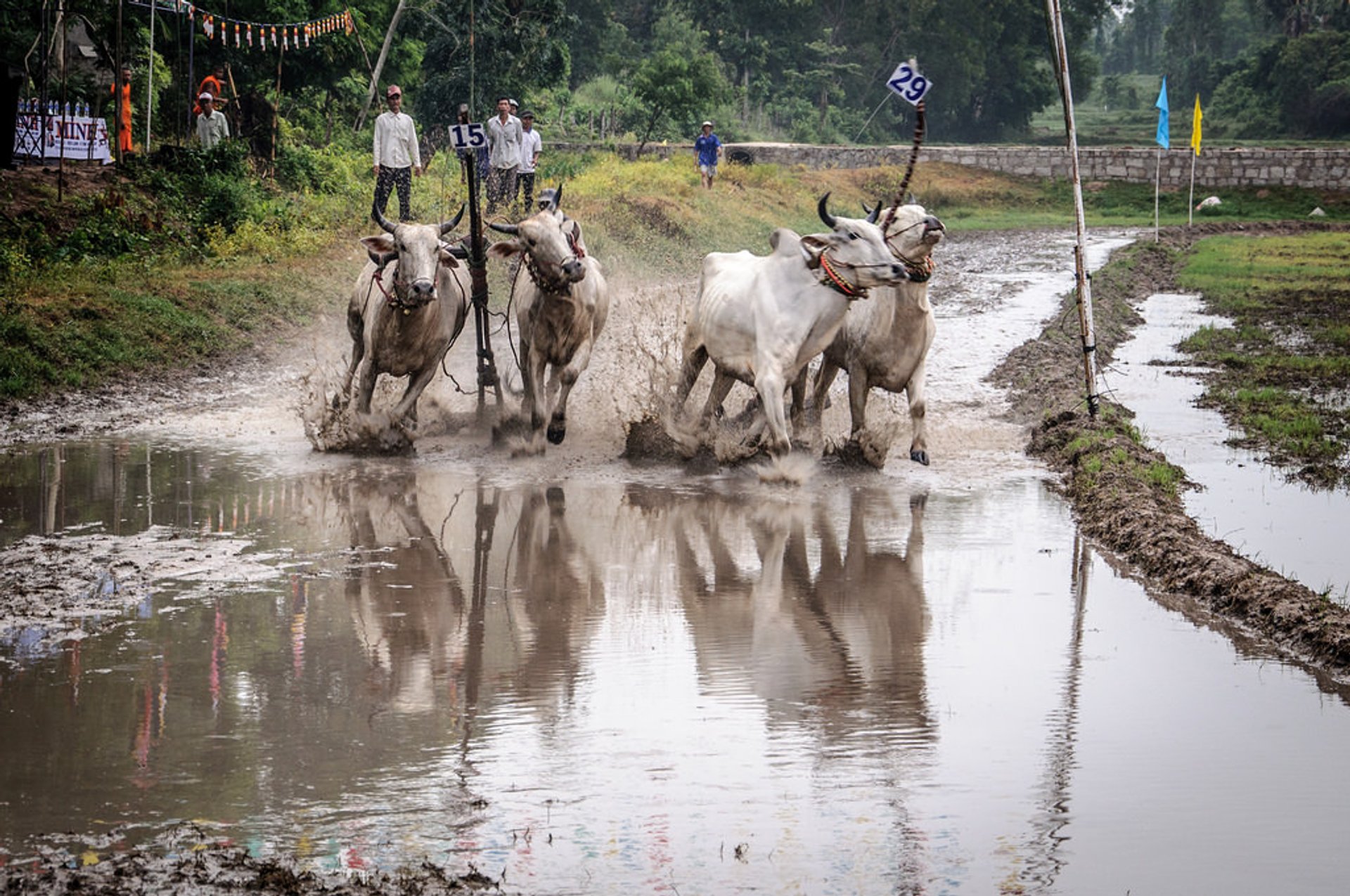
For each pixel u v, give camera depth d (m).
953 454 27.89
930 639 16.95
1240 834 11.94
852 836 11.82
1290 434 29.70
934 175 121.94
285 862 11.23
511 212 48.84
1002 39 184.62
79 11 61.59
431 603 18.09
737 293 25.41
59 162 49.69
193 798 12.36
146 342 36.06
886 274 23.98
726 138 140.88
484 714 14.38
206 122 58.94
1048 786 12.84
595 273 27.44
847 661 16.16
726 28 168.38
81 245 44.12
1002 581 19.39
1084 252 29.25
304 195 59.25
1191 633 17.30
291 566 19.58
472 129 28.03
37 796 12.34
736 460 25.97
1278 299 57.19
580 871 11.17
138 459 26.20
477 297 28.53
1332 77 185.50
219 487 24.05
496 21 93.06
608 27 162.00
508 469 26.09
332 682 15.23
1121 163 123.69
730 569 19.86
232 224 51.69
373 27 89.19
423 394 31.06
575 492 24.42
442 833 11.77
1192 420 31.70
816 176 111.88
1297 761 13.41
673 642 16.78
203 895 10.67
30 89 59.69
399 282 25.64
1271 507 23.67
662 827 11.94
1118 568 20.14
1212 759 13.45
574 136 123.94
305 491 23.95
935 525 22.38
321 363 38.06
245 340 39.00
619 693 15.06
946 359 41.00
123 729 13.84
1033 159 124.81
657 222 63.94
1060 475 26.08
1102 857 11.53
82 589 18.22
